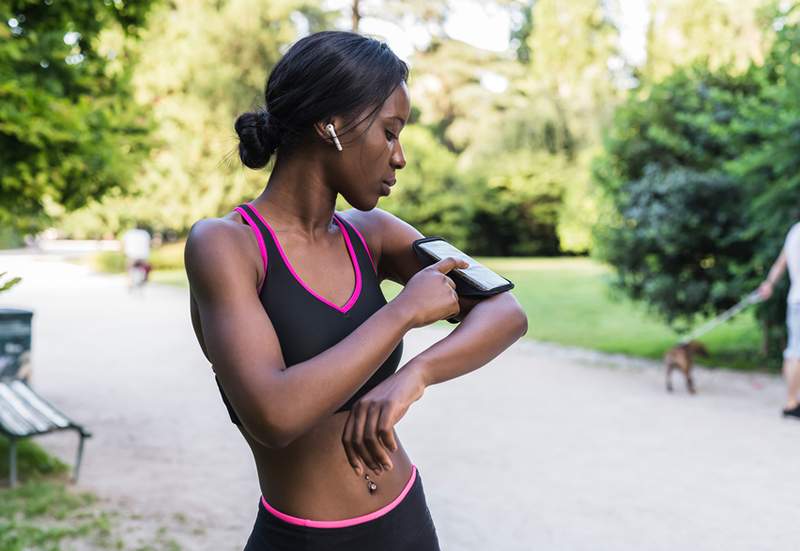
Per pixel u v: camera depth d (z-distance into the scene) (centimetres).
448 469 492
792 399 625
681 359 725
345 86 113
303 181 120
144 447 562
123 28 531
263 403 100
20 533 378
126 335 1203
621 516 408
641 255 916
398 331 106
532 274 2344
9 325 599
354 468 106
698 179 855
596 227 975
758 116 803
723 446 543
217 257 110
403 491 132
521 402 696
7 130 386
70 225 2684
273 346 107
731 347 986
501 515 409
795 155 741
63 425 473
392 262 142
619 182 952
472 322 120
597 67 3069
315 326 118
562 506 423
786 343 868
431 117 3462
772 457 515
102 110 454
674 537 379
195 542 378
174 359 974
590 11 3066
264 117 120
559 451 534
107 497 447
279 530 125
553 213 3089
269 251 117
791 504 425
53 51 475
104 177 471
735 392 732
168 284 2286
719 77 953
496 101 3173
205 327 109
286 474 124
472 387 768
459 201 2545
